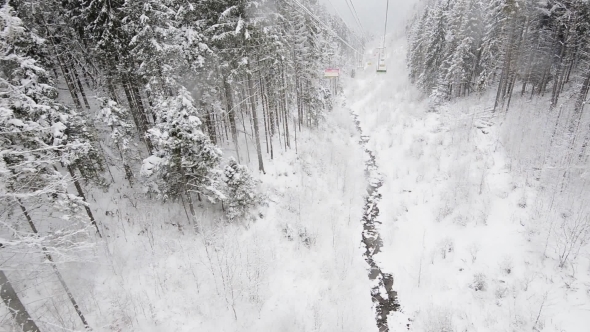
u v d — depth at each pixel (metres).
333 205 19.44
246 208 15.91
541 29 27.98
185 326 10.56
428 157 24.34
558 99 26.72
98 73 20.30
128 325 10.30
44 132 9.66
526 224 13.80
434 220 16.69
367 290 13.12
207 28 16.23
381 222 18.19
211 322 10.84
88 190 15.57
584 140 17.77
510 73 28.42
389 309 12.20
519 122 23.91
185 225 15.59
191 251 13.88
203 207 16.89
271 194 18.52
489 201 15.98
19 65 9.87
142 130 19.41
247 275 12.52
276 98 23.59
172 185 14.56
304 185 20.80
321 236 16.11
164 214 15.91
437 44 38.75
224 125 24.02
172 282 12.12
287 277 13.34
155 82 15.84
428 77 41.03
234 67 17.86
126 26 15.09
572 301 10.16
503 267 12.17
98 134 18.64
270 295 12.28
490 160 20.39
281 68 23.67
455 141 25.06
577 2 23.41
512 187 16.73
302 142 27.52
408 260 14.59
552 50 27.91
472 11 32.62
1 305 8.68
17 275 9.71
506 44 28.17
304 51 27.78
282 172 21.38
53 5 17.12
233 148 22.61
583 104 21.23
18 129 7.48
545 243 12.47
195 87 17.56
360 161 27.61
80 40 19.47
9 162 7.78
